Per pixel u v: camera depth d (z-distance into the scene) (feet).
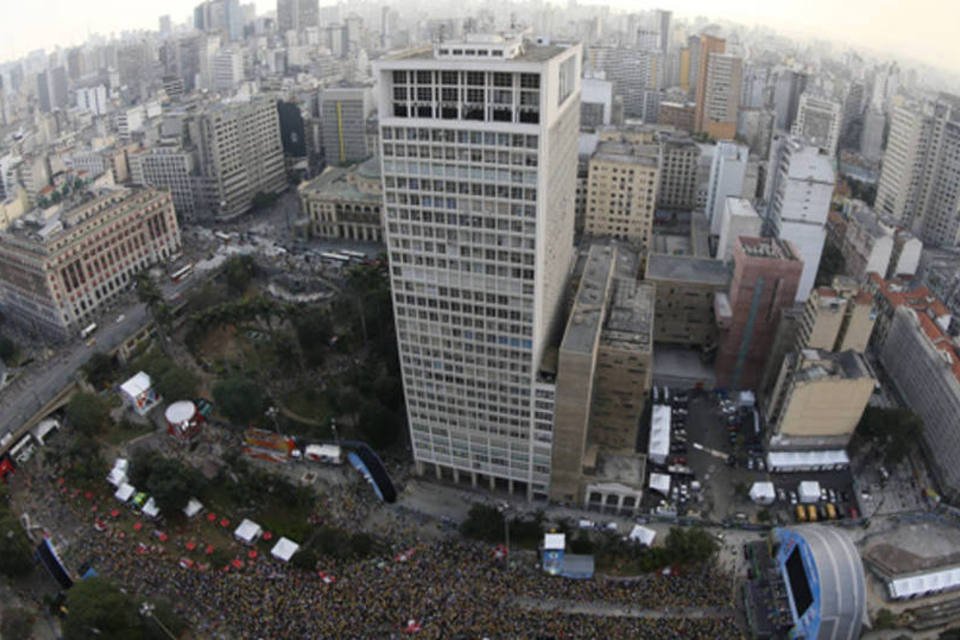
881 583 572.92
